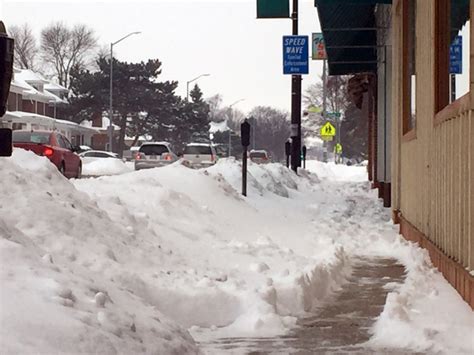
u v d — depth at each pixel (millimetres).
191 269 7973
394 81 15680
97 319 4867
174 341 5297
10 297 4594
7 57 5352
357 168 61281
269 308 6980
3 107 5391
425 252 10109
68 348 4324
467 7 8039
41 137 23391
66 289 5031
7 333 4172
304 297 7723
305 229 13258
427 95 10070
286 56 27594
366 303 8023
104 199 9570
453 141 8000
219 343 6309
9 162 8203
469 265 7098
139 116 81500
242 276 8164
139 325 5215
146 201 10836
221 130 118625
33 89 77188
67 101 85938
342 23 21594
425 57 10289
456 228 7895
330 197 22656
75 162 25344
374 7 21328
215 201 13086
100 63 81625
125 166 43062
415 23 11984
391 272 9977
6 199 7332
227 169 19453
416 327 6445
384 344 6273
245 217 13000
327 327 6926
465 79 8062
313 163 54938
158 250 8398
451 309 7043
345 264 10344
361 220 16391
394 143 15688
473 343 6070
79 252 7066
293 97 29750
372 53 25734
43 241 6988
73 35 114000
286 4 23875
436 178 9344
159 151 39844
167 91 82438
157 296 6914
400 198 14859
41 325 4395
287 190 21906
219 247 9680
